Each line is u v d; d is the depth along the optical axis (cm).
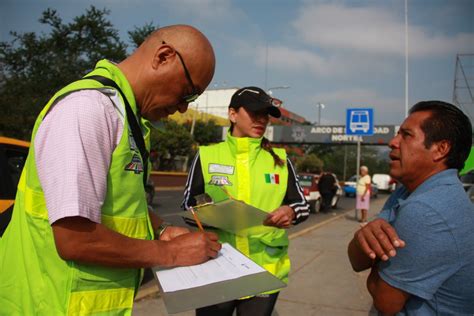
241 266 146
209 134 3634
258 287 134
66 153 119
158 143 2973
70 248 120
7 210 300
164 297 122
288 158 257
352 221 1260
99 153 125
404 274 140
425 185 148
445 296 140
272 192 238
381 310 153
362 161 7469
